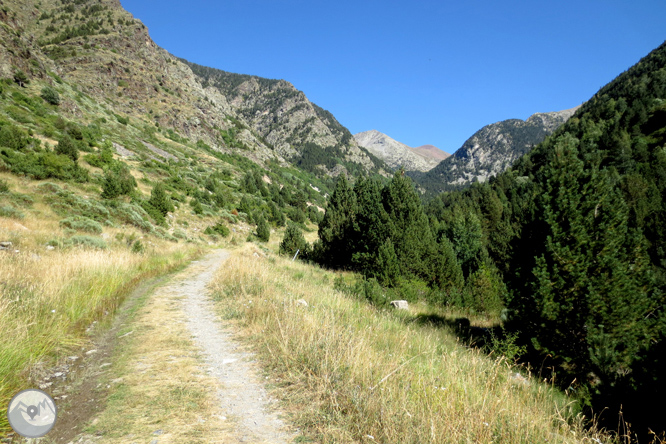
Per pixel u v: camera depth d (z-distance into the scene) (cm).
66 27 14225
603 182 665
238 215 5769
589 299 595
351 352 449
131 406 332
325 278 1666
